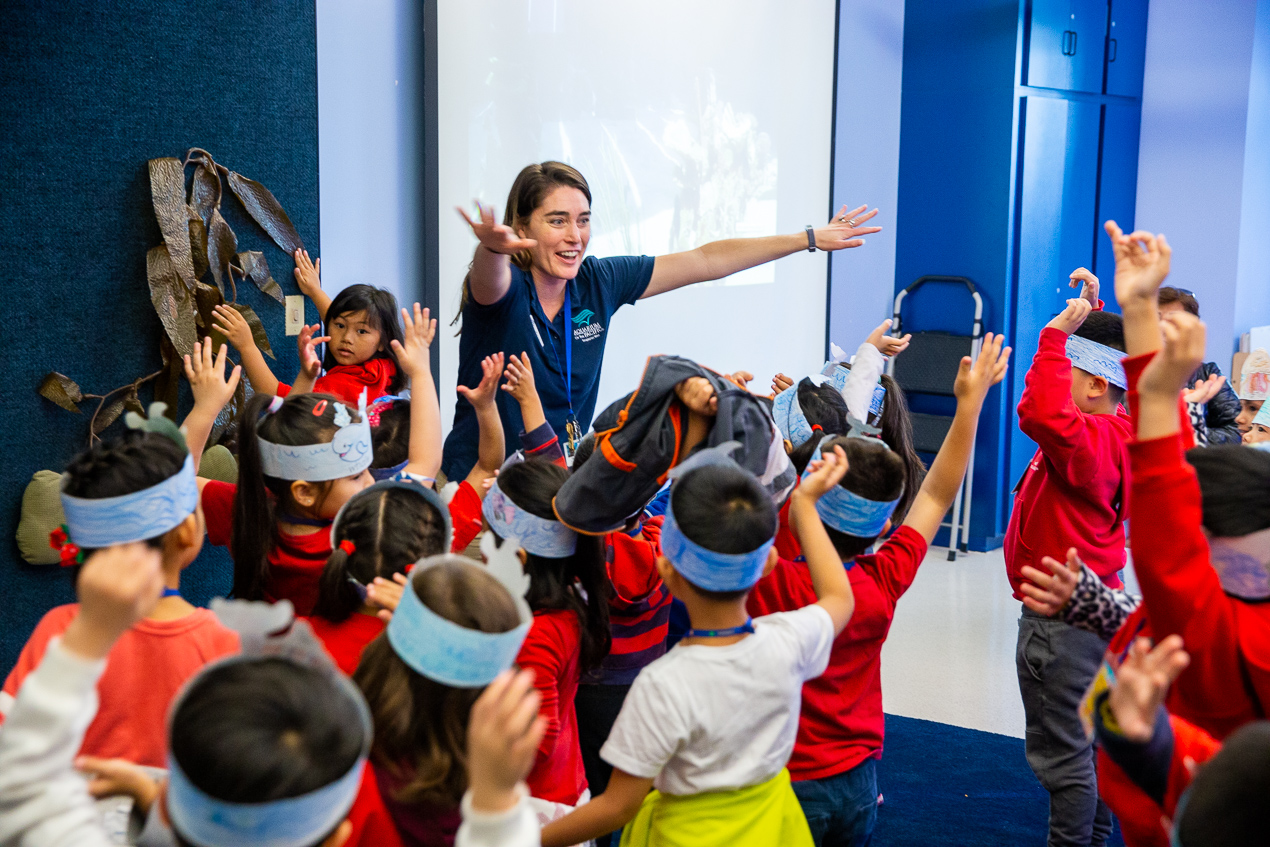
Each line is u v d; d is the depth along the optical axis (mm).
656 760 1365
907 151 5688
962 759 3201
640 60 4273
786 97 4914
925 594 4863
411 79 3744
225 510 2012
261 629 959
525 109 3945
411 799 1083
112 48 2865
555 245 2703
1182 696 1352
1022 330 5555
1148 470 1299
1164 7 6027
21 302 2742
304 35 3318
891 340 2668
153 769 1279
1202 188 6008
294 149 3338
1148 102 6148
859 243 3166
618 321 4379
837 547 1780
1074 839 2395
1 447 2732
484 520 1728
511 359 2264
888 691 3738
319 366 2668
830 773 1777
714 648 1389
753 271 4922
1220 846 847
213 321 3057
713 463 1394
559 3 3980
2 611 2775
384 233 3725
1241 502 1308
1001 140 5391
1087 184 5879
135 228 2963
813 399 2207
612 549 1940
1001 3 5301
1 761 936
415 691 1097
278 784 834
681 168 4492
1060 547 2404
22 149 2717
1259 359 3488
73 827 947
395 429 2369
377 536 1497
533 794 1643
